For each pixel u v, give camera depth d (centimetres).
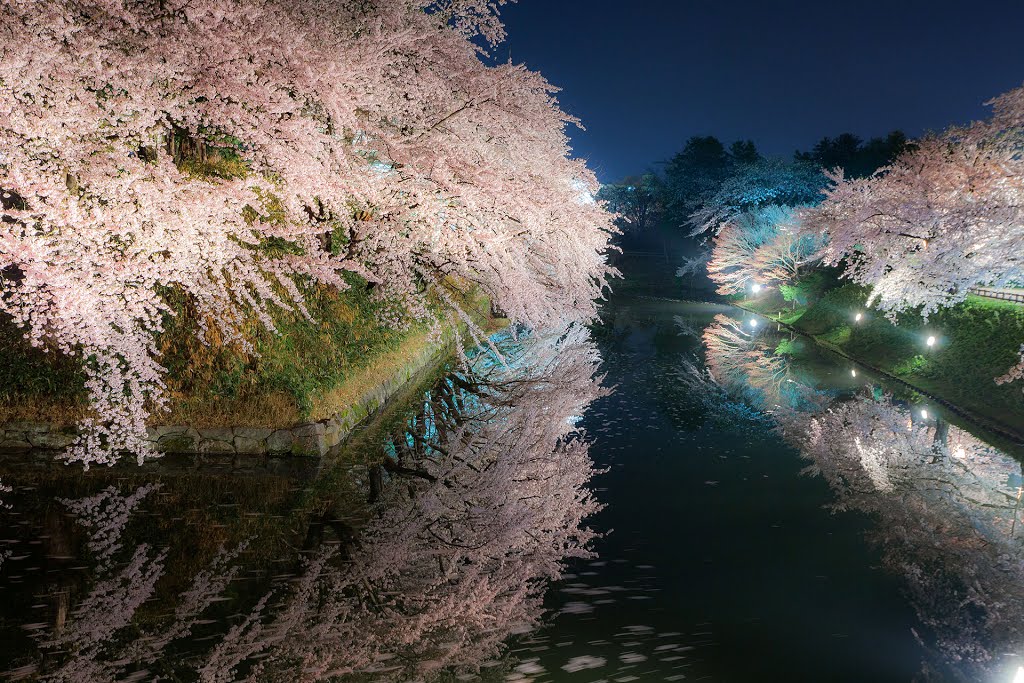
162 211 1084
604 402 1858
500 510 1064
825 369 2420
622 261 6575
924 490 1226
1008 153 2094
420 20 1680
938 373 2033
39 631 682
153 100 1063
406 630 718
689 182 6500
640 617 767
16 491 1030
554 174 2034
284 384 1266
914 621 780
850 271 2452
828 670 675
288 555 874
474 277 1953
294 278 1452
